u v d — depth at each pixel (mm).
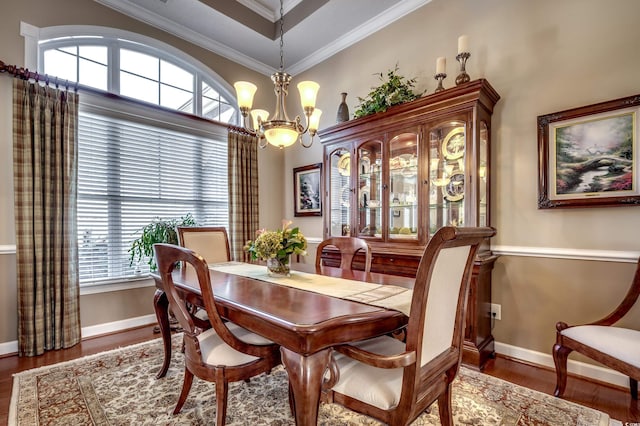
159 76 3420
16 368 2189
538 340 2264
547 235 2232
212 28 3436
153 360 2293
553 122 2186
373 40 3367
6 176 2436
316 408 1069
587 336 1678
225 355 1428
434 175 2516
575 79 2127
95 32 2904
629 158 1913
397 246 2689
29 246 2404
